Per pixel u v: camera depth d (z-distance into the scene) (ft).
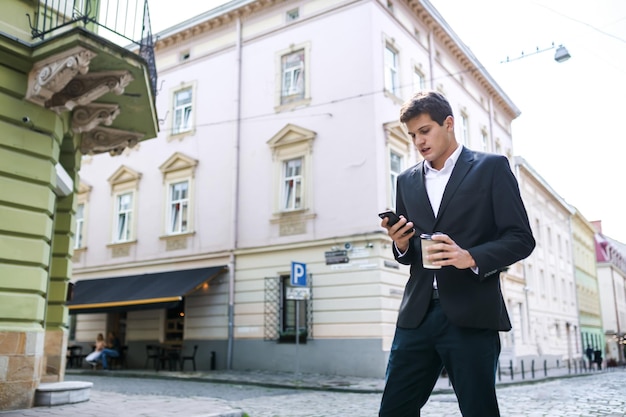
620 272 207.10
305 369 57.31
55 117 27.45
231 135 68.23
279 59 66.18
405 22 67.31
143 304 62.49
